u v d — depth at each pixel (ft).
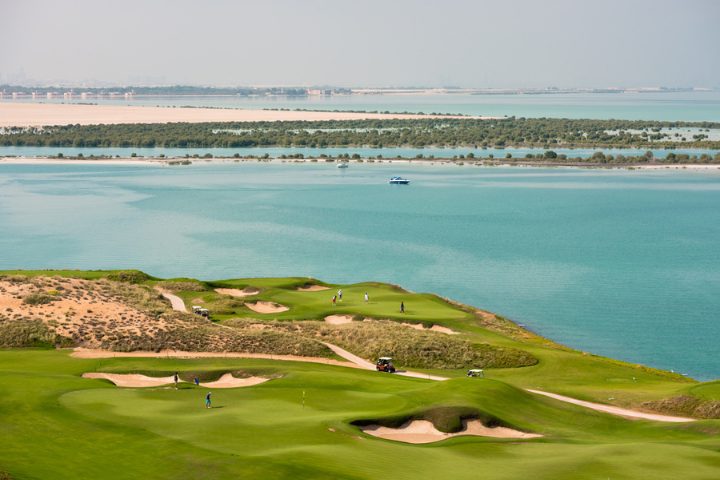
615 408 253.44
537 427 217.36
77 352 297.74
